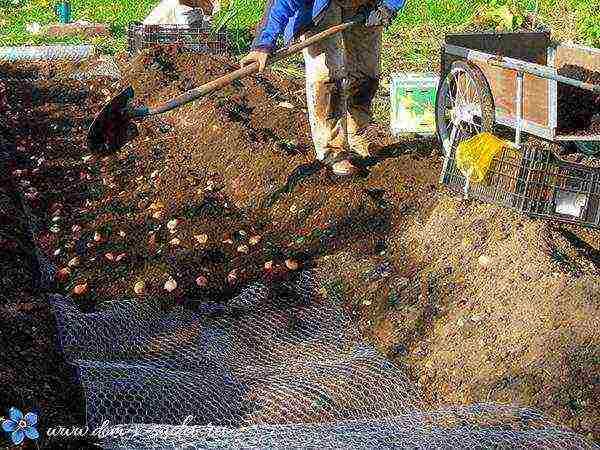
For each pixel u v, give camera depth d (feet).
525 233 10.45
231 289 11.51
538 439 7.73
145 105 18.39
